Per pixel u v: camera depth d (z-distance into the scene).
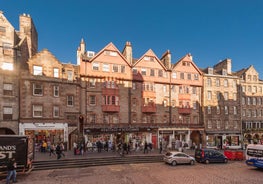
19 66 28.06
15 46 28.00
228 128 41.53
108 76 33.84
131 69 35.47
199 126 39.03
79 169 19.70
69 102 30.53
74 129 30.28
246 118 43.97
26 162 17.38
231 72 48.38
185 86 39.28
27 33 32.03
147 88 36.50
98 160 22.42
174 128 37.00
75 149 25.03
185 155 22.98
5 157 16.73
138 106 35.53
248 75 45.66
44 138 28.56
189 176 17.69
